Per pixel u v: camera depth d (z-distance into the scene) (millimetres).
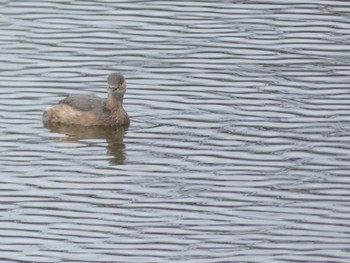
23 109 36875
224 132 34875
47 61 40125
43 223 29266
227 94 37625
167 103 37125
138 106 37031
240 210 29812
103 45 41438
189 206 30078
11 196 30781
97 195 30812
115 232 28750
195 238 28359
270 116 35969
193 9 44625
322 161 32688
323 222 29047
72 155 33656
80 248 27938
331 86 38094
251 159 32906
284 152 33344
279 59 40281
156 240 28297
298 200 30312
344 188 30953
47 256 27562
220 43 41562
